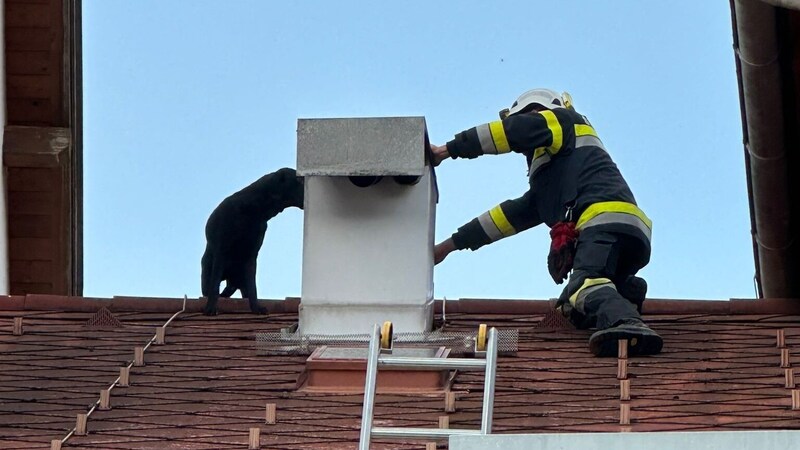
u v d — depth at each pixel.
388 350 19.20
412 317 24.52
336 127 24.05
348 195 24.89
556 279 25.97
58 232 40.09
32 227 40.03
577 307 25.36
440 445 20.12
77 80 39.44
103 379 23.55
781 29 31.81
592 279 25.23
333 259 24.78
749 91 32.81
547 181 26.41
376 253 24.72
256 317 27.89
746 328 26.55
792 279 36.91
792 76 32.75
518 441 17.45
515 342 24.59
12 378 23.59
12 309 27.80
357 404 22.19
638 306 26.86
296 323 26.55
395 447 20.16
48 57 38.94
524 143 25.73
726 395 22.42
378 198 24.86
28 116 39.34
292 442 20.50
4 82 38.88
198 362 24.42
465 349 24.25
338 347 24.14
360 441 18.08
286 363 24.28
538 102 27.16
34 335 26.06
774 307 27.72
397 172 23.83
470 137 25.52
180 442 20.61
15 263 40.38
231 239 28.31
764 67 32.12
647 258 25.91
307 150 24.06
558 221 26.28
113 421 21.55
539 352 24.89
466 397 22.50
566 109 26.61
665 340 25.69
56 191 39.69
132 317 27.69
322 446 20.31
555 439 17.44
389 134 23.91
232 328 26.78
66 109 39.31
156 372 23.89
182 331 26.50
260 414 21.78
